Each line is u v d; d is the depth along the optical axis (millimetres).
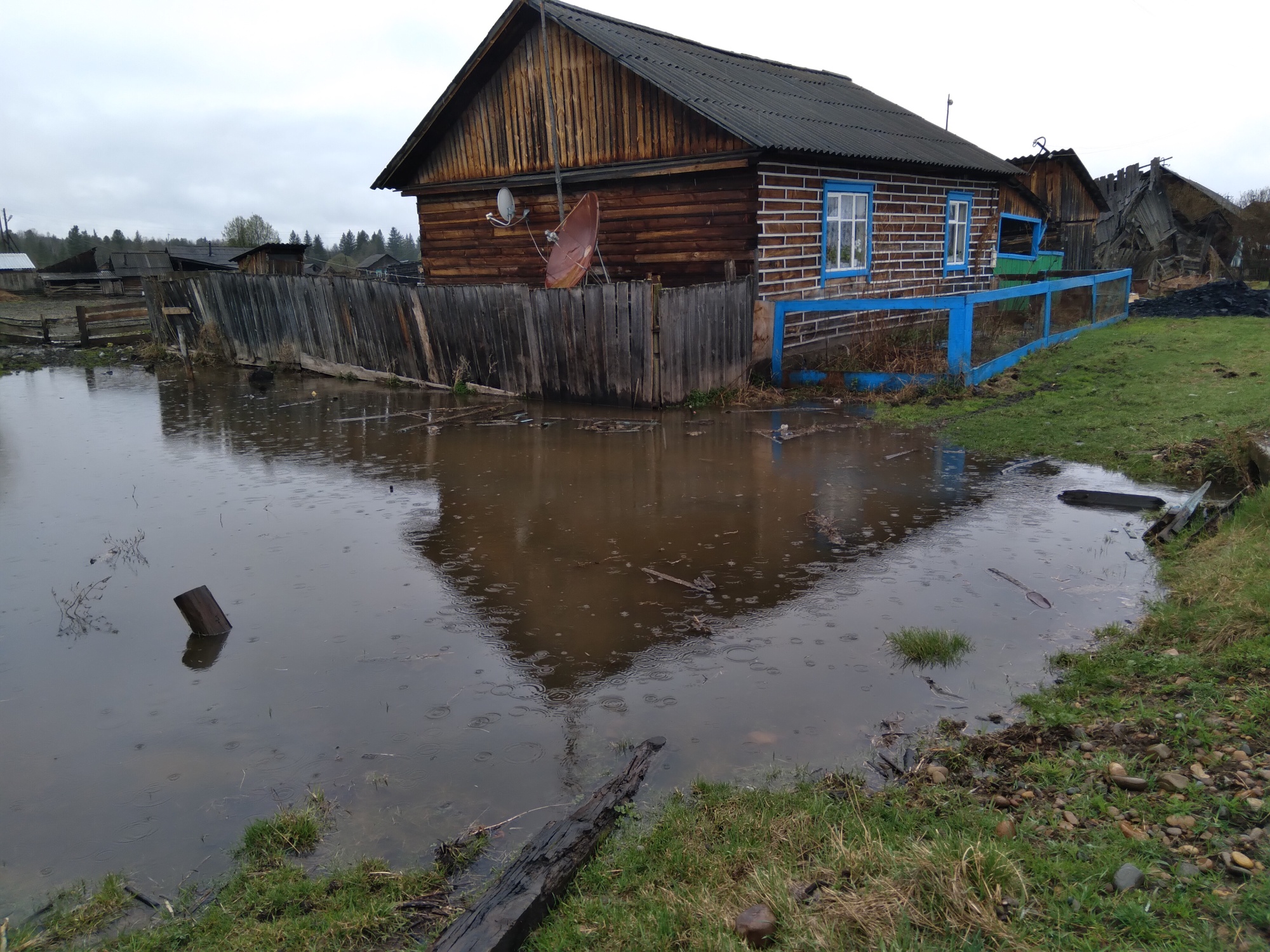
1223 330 15820
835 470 8508
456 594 5922
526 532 7090
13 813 3775
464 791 3773
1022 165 25734
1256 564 4996
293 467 9516
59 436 11445
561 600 5754
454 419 11688
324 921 3008
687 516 7309
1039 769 3480
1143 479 7738
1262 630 4277
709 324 11914
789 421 10773
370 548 6898
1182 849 2834
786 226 13328
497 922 2775
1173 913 2533
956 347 11648
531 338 12547
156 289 19734
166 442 11000
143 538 7320
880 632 5086
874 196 15484
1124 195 33375
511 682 4715
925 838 3113
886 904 2654
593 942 2762
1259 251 31344
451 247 17109
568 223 13859
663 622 5355
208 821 3684
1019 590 5605
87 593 6184
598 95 13914
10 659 5234
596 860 3213
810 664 4738
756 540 6691
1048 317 15000
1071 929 2529
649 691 4543
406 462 9500
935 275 18156
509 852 3359
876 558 6238
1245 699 3727
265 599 5980
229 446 10656
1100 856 2834
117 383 16297
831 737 4023
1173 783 3205
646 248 14109
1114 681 4199
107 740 4328
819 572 6020
